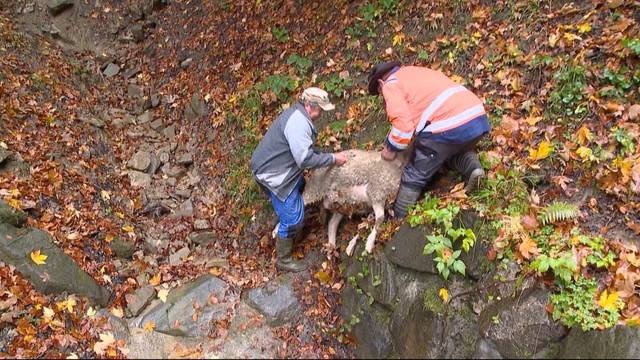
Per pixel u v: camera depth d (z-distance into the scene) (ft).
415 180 12.17
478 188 11.89
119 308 12.69
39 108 18.45
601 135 11.96
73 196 15.39
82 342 11.37
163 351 11.75
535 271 10.11
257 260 14.90
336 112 17.07
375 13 18.30
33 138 16.85
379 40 17.81
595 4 14.11
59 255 12.69
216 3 24.93
